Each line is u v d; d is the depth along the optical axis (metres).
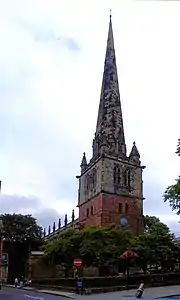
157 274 57.66
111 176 90.44
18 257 98.31
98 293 47.12
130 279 53.53
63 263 68.94
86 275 70.62
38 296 42.84
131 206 90.75
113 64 105.31
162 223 91.00
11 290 59.31
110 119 97.62
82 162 103.50
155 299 34.12
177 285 56.28
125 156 94.69
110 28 109.25
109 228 70.88
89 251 61.62
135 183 93.75
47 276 80.69
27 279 79.31
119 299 35.34
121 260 61.62
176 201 43.16
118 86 103.25
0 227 72.06
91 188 94.88
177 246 68.69
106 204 87.31
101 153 91.25
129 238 67.50
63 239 68.38
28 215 106.44
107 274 68.50
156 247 64.75
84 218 95.88
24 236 101.25
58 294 46.22
